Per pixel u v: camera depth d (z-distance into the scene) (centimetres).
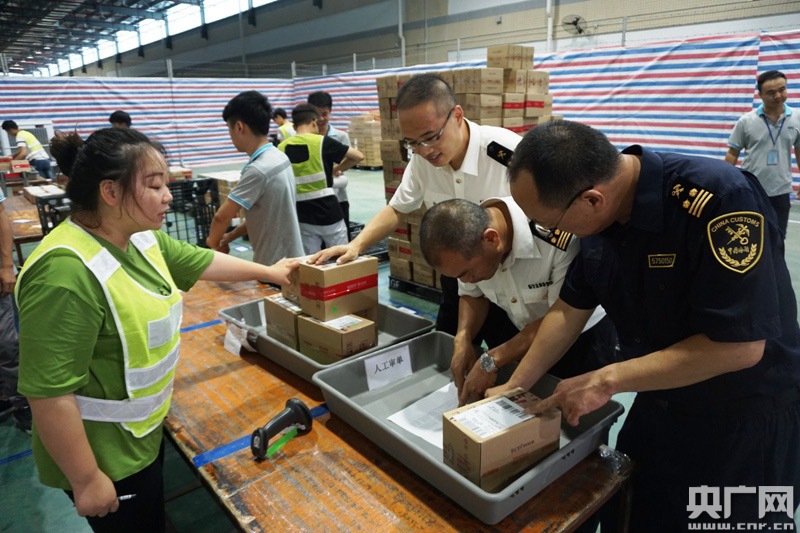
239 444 114
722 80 535
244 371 148
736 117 532
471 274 117
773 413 98
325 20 1417
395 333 170
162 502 120
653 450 111
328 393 120
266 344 151
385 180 379
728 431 100
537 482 94
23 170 557
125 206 94
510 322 172
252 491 99
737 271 80
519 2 1007
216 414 126
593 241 107
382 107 369
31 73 2988
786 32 490
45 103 837
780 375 96
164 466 213
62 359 88
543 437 97
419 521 91
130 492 109
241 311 179
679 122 573
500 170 159
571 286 115
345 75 1026
